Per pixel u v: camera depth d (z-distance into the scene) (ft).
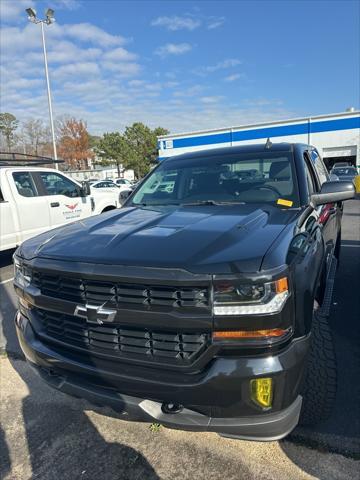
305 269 6.41
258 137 93.04
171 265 5.78
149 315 5.79
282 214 8.43
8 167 23.52
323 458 7.14
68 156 171.42
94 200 29.37
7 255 27.40
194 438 7.88
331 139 86.53
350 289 15.72
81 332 6.63
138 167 178.50
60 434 8.27
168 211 9.41
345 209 42.78
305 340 6.04
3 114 189.78
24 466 7.43
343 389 9.18
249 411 5.62
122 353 6.23
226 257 5.80
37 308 7.43
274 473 6.87
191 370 5.75
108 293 6.13
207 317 5.55
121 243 6.84
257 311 5.46
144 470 7.14
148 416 6.07
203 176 11.12
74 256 6.71
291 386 5.70
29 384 10.30
